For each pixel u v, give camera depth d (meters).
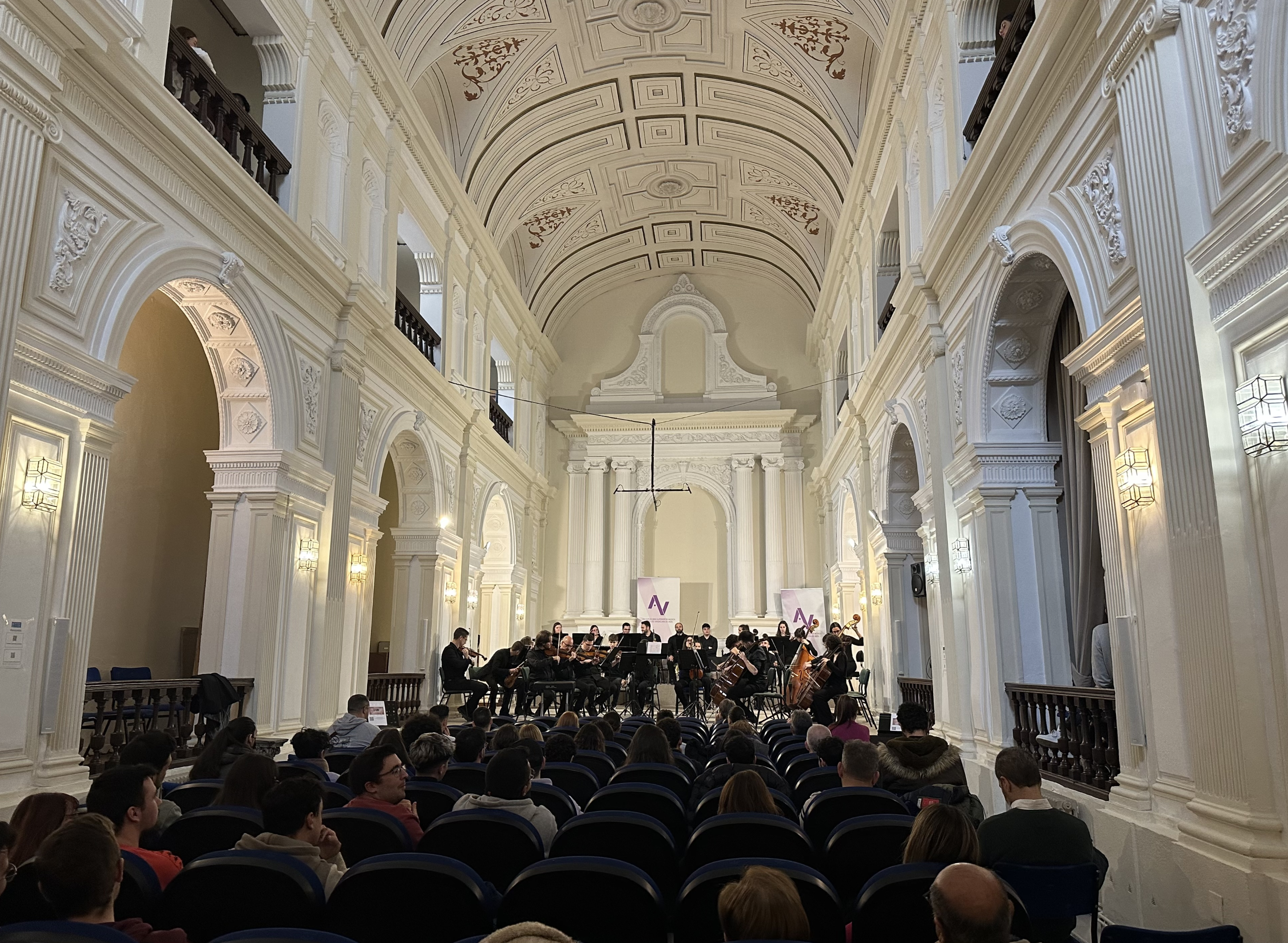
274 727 8.69
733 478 21.31
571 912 2.53
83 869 2.13
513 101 14.84
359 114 10.66
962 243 8.45
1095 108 5.58
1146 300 4.70
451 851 3.28
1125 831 4.98
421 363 12.44
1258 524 3.87
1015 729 7.50
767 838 3.23
